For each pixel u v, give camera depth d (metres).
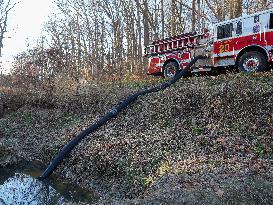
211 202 7.19
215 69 15.12
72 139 13.38
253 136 10.26
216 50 14.71
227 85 12.66
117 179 10.24
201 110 12.32
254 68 13.52
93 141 12.49
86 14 29.97
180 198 7.40
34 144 15.02
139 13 26.66
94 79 24.80
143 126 12.78
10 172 12.86
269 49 13.02
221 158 9.27
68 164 12.12
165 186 8.12
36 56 27.94
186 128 11.69
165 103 13.44
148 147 10.84
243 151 9.54
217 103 12.09
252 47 13.61
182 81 15.06
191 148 10.24
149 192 8.23
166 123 12.46
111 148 11.41
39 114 18.25
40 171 12.66
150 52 17.80
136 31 28.91
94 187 10.51
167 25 26.28
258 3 23.53
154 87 15.20
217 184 7.77
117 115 14.23
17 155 13.92
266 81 12.34
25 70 24.83
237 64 14.06
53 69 23.70
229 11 22.05
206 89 13.05
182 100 13.08
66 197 10.25
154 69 17.64
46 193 10.70
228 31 14.31
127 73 25.02
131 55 27.22
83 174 11.33
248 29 13.64
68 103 17.94
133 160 10.38
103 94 16.98
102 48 28.48
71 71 25.64
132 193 9.28
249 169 8.34
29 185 11.48
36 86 22.89
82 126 14.56
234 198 7.25
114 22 27.30
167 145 10.70
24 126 17.42
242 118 11.23
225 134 10.69
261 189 7.45
